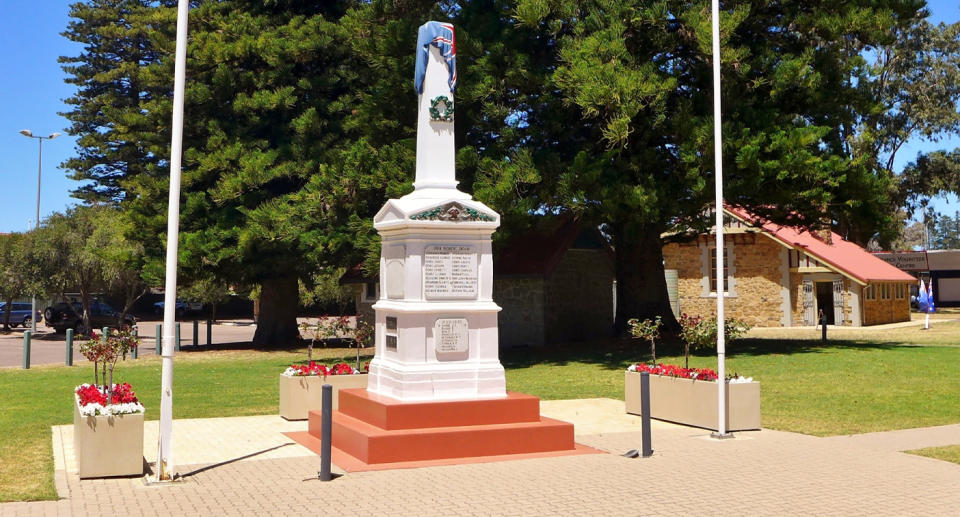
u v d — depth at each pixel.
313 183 24.81
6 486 9.21
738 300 40.44
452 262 11.78
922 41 49.12
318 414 12.66
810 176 22.20
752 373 19.89
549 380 20.16
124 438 9.81
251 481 9.51
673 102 23.97
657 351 25.16
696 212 23.42
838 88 24.70
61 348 35.50
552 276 30.92
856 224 26.67
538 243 31.12
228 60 30.80
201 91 30.03
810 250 38.50
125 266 32.31
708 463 10.45
